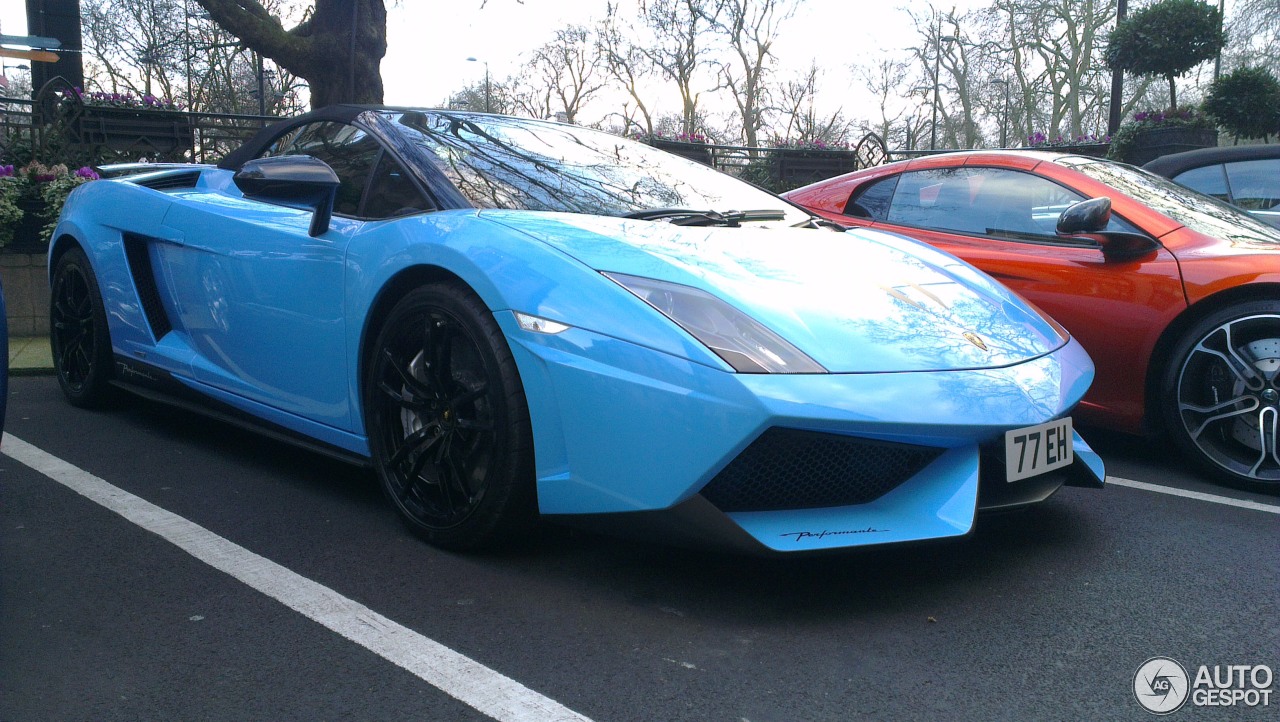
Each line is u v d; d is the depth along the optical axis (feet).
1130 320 11.03
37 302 20.15
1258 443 10.16
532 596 6.97
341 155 9.62
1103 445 12.46
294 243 9.05
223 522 8.49
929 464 7.04
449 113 10.23
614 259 7.19
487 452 7.38
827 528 6.66
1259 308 10.07
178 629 6.35
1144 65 35.45
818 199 15.10
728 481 6.58
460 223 7.82
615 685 5.69
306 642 6.19
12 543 7.89
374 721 5.24
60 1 35.47
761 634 6.41
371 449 8.41
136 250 11.45
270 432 9.80
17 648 6.04
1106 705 5.56
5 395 6.51
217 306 10.08
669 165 10.48
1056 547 8.25
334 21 37.24
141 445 11.08
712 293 6.91
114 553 7.70
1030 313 8.71
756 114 119.85
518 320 7.03
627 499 6.58
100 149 25.43
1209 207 12.32
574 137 10.47
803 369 6.49
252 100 81.10
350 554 7.76
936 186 13.84
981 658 6.12
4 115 24.44
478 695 5.54
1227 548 8.28
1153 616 6.81
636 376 6.50
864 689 5.70
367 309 8.19
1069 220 11.00
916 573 7.58
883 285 7.92
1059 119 122.72
